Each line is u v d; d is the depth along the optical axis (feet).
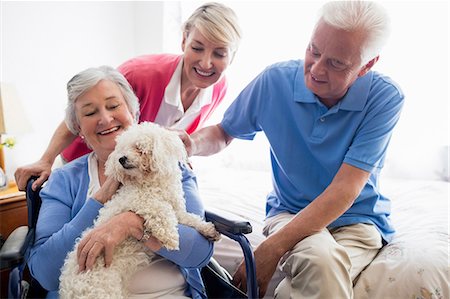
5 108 6.74
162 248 3.47
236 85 9.82
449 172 8.04
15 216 6.41
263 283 3.86
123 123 4.12
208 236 3.74
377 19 3.80
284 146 4.77
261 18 9.43
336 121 4.42
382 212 4.66
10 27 7.98
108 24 10.20
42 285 3.66
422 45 7.77
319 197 4.03
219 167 10.32
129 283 3.55
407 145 8.23
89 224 3.57
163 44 10.49
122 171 3.45
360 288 3.98
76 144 5.57
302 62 4.91
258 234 5.11
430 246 4.20
